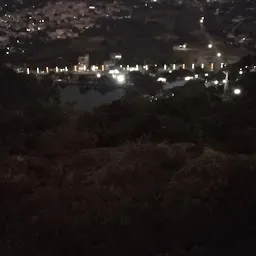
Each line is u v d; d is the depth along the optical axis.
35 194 6.50
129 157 8.41
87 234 5.14
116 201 6.05
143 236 5.11
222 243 5.06
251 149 9.81
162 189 6.37
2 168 7.93
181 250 4.91
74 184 6.84
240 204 5.80
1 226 5.46
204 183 6.53
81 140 10.93
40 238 5.11
